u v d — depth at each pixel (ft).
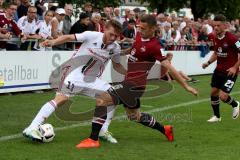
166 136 44.75
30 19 73.67
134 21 92.07
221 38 53.52
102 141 43.50
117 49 41.68
